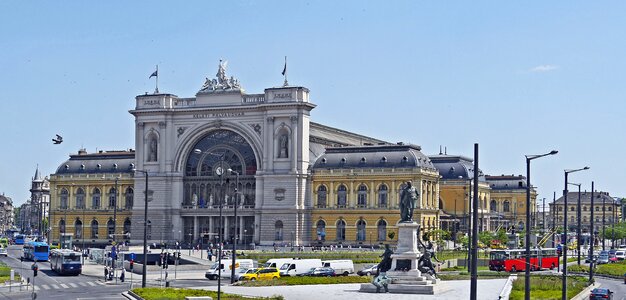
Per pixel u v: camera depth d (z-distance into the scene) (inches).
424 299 3629.4
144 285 4377.5
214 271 5231.3
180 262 6579.7
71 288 4552.2
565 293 3590.1
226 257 6579.7
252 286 4394.7
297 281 4534.9
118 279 5167.3
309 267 5334.6
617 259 7795.3
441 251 7263.8
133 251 7180.1
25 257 7180.1
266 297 3661.4
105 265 5940.0
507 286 4197.8
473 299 2436.0
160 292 3954.2
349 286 4347.9
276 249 7583.7
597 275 5856.3
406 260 3998.5
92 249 7608.3
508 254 5846.5
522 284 4207.7
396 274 3986.2
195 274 5669.3
